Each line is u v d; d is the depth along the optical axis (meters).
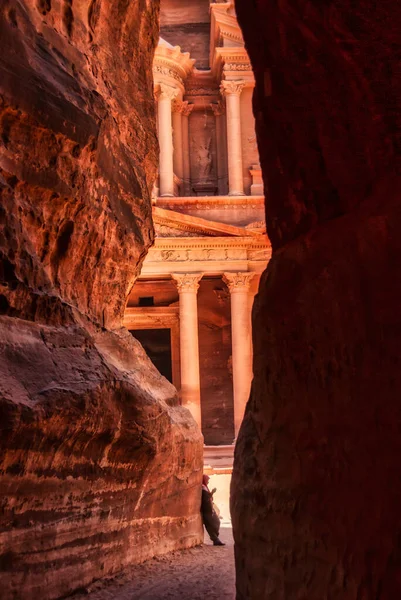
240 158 36.75
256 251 33.75
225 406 36.50
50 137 6.55
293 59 5.02
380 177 3.94
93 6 8.23
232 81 37.28
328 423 3.91
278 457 4.53
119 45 9.52
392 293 3.41
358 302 3.74
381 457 3.27
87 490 6.75
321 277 4.22
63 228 7.20
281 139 5.37
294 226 5.10
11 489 5.43
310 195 4.84
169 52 36.88
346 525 3.51
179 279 33.19
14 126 6.11
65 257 7.32
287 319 4.59
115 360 8.16
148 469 8.24
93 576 7.04
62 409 5.81
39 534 5.90
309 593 3.79
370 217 3.83
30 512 5.77
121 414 7.11
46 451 5.80
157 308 36.81
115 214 8.53
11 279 5.94
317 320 4.20
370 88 4.09
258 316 5.09
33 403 5.46
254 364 5.23
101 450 6.88
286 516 4.25
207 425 36.41
